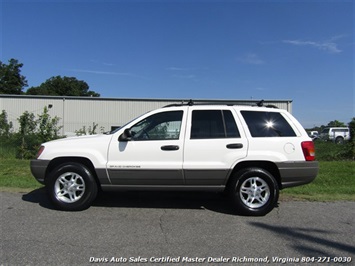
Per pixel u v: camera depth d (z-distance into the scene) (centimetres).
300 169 610
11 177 952
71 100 4159
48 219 574
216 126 623
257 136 616
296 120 637
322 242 482
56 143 639
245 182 613
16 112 4091
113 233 508
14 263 397
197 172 605
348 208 677
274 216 613
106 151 619
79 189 628
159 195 761
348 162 1362
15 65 8525
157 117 633
